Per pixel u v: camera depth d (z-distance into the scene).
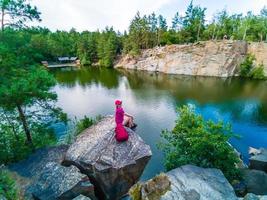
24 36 14.59
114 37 104.94
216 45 74.88
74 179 11.23
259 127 31.94
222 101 44.19
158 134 29.08
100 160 11.89
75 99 47.47
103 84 63.16
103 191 12.24
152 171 20.92
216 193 9.55
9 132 16.69
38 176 12.15
